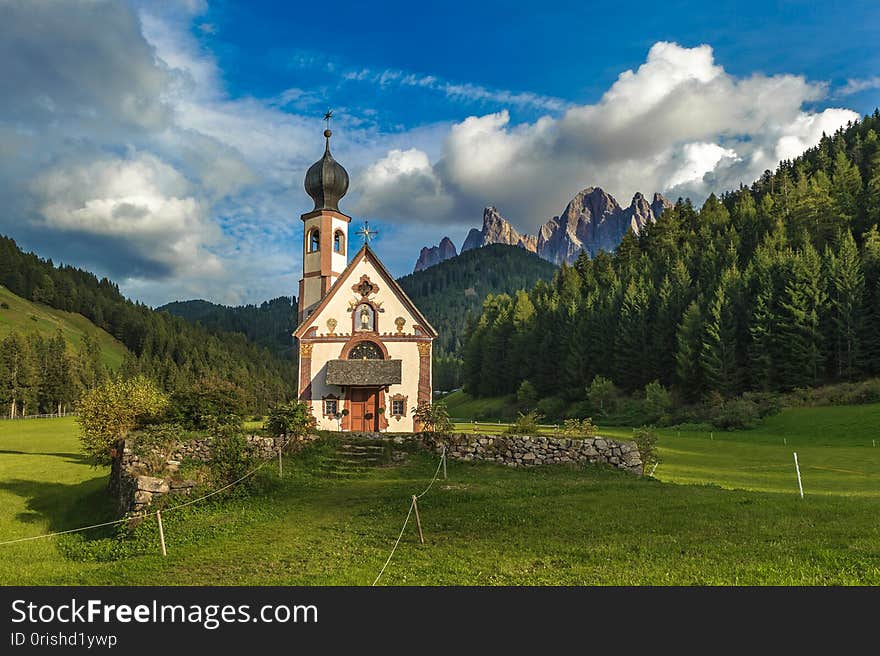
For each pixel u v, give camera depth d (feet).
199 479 90.22
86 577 57.41
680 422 293.23
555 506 74.38
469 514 72.02
